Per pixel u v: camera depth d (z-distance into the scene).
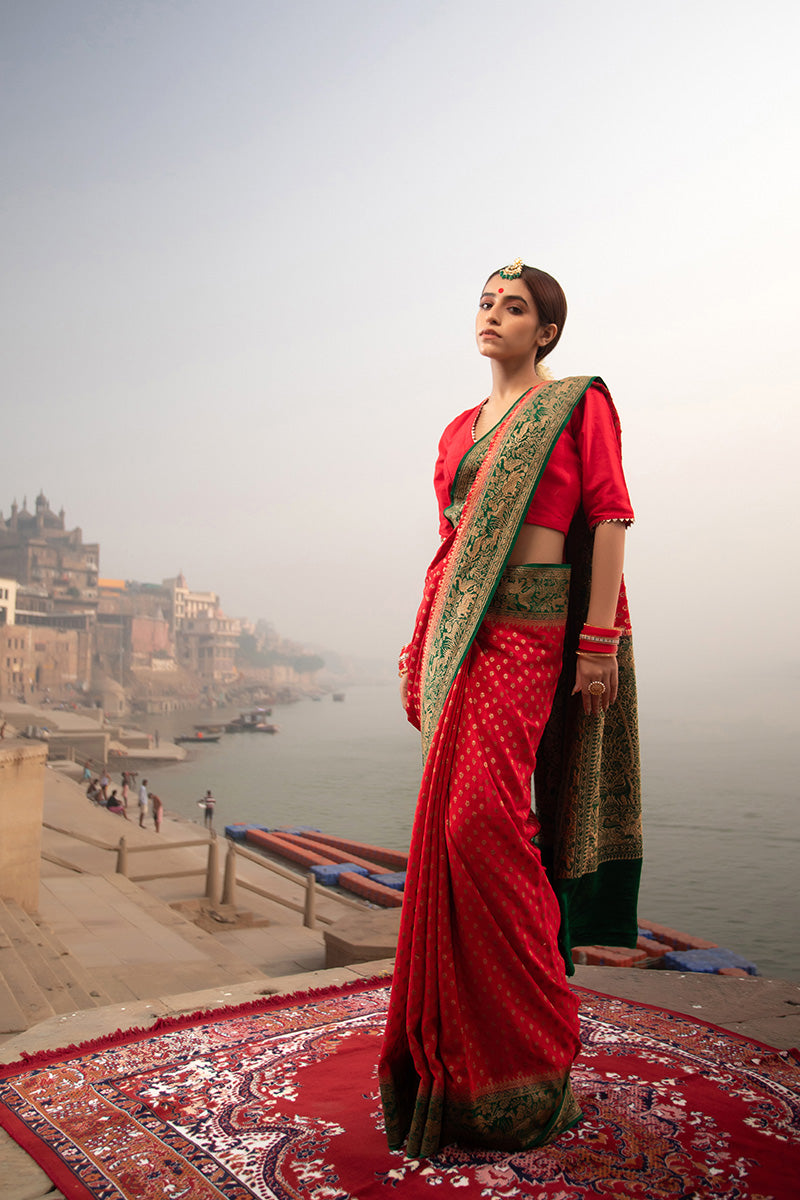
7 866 10.52
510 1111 1.83
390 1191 1.67
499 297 2.32
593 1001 3.01
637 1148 1.84
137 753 79.62
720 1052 2.45
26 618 137.25
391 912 9.52
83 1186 1.70
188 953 10.53
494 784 1.92
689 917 28.83
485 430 2.33
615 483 2.10
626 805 2.29
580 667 2.07
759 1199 1.62
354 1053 2.41
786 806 55.31
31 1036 2.64
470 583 2.09
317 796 61.72
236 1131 1.94
